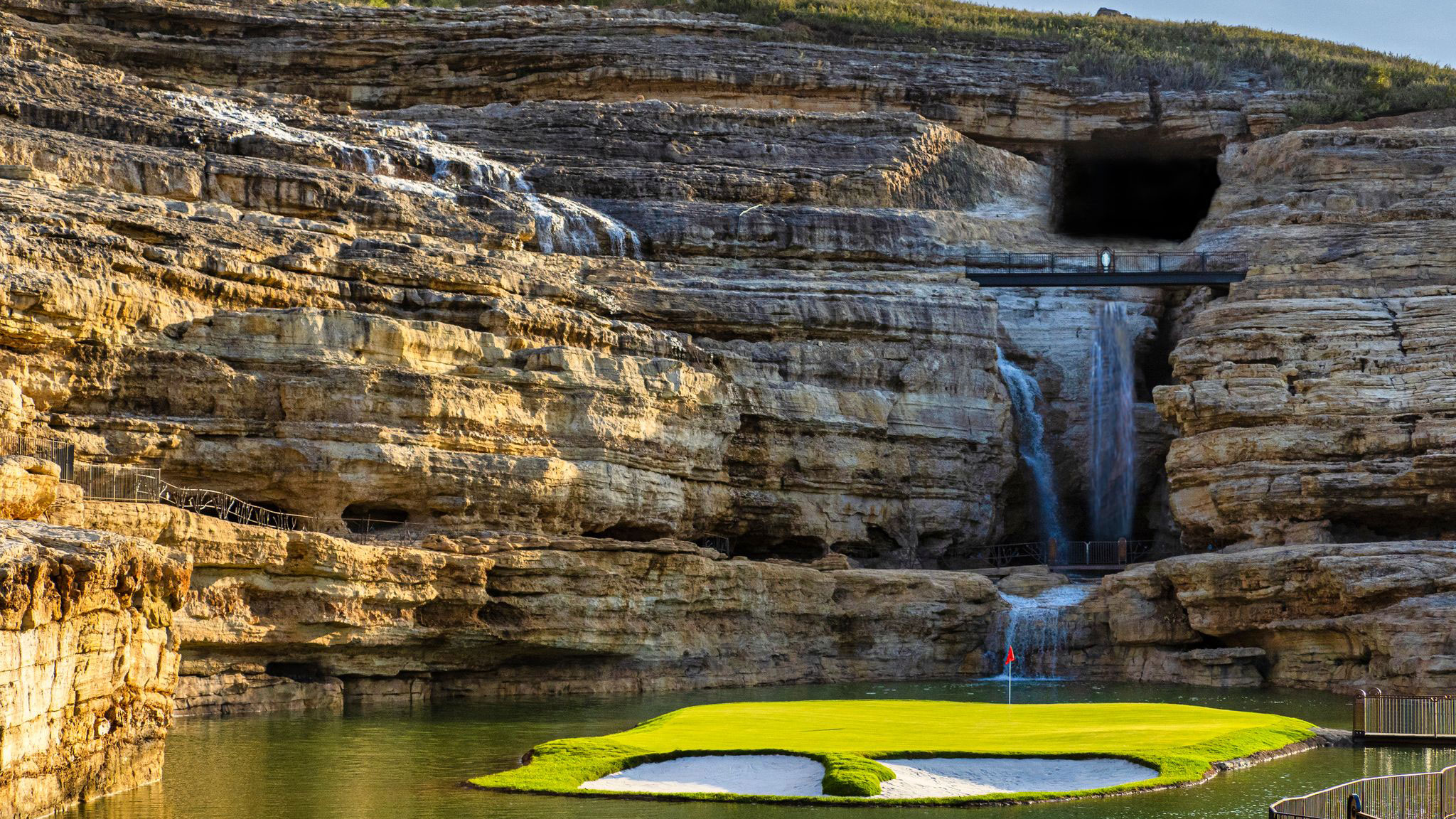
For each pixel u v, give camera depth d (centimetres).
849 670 6147
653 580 5631
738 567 5903
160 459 5047
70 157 5866
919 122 8738
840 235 7662
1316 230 7956
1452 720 4119
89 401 5041
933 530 7256
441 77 9269
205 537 4550
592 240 7238
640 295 6831
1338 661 5838
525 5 10656
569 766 3456
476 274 6034
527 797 3228
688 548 5772
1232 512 6662
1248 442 6688
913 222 7900
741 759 3556
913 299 7406
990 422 7469
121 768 3222
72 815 2923
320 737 4150
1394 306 6919
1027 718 4269
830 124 8638
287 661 4884
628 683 5544
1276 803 2948
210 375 5216
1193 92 9556
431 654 5219
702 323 6938
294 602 4794
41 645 2761
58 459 4503
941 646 6334
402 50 9262
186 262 5388
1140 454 7938
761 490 6850
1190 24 11506
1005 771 3450
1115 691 5697
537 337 6006
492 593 5275
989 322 7544
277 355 5362
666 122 8369
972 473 7394
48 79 6525
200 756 3772
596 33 9375
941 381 7356
